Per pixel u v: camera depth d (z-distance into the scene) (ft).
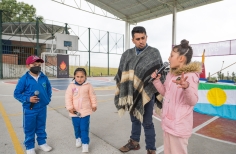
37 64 9.10
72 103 9.69
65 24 75.25
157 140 11.48
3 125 13.98
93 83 51.47
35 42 79.51
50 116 16.49
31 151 9.21
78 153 9.59
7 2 101.04
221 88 16.70
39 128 9.68
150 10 61.87
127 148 9.74
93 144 10.68
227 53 24.94
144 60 8.34
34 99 8.57
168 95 6.47
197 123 14.89
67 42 74.33
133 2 58.75
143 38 8.36
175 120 6.10
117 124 14.43
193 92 5.46
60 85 44.11
